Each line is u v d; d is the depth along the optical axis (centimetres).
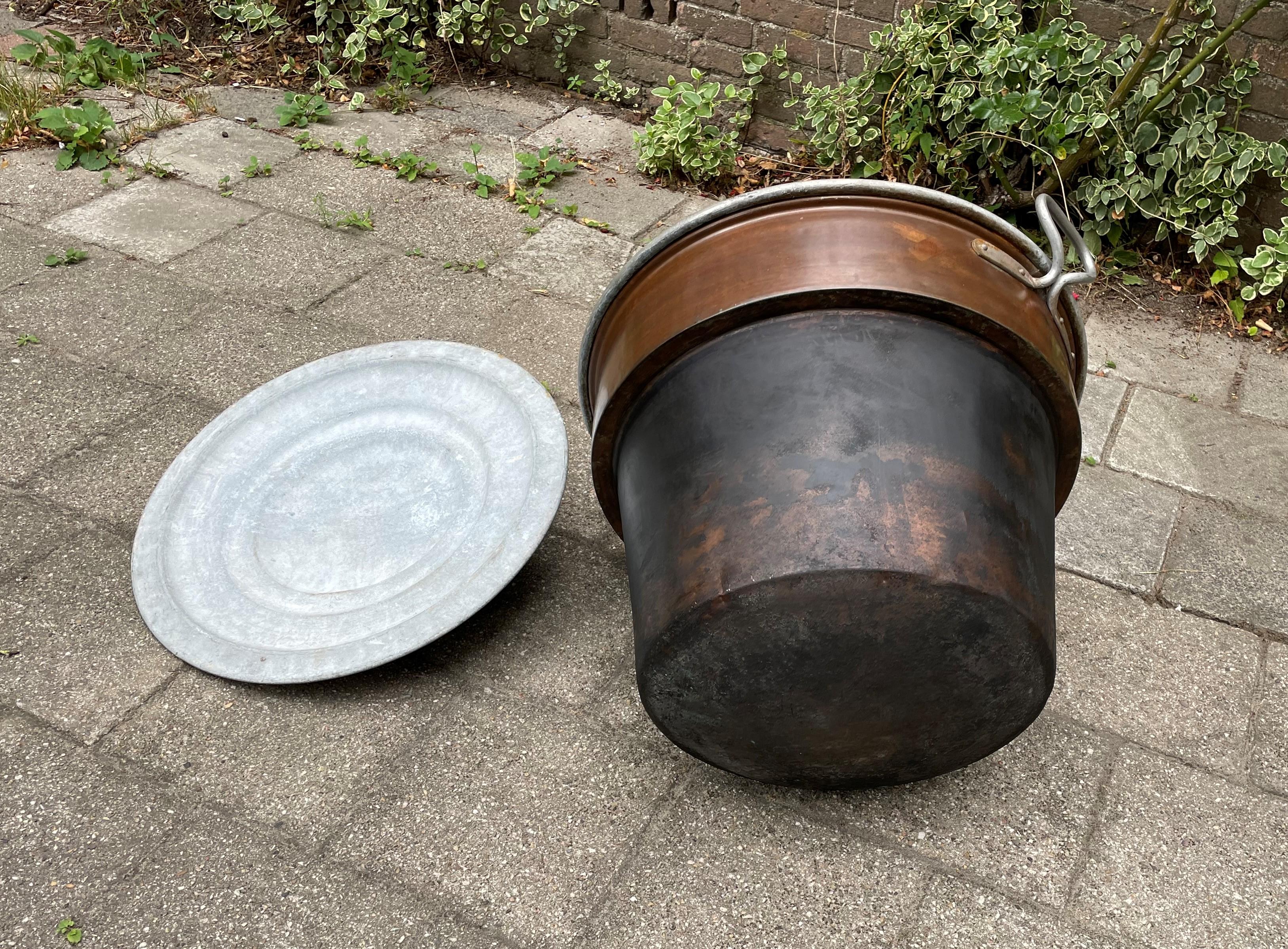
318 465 275
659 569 181
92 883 196
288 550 256
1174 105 379
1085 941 193
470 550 240
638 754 223
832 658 170
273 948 187
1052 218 205
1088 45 380
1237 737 232
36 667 236
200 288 365
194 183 423
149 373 325
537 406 262
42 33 516
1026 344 186
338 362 294
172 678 235
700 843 207
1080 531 285
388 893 197
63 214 398
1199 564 276
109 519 275
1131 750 228
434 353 288
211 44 526
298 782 215
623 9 470
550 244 401
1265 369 353
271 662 227
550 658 244
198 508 263
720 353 187
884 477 168
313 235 397
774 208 195
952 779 220
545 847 205
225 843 204
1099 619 259
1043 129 390
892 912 196
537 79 514
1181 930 195
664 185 444
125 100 475
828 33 425
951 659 171
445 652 244
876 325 181
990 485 175
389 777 217
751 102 457
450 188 431
